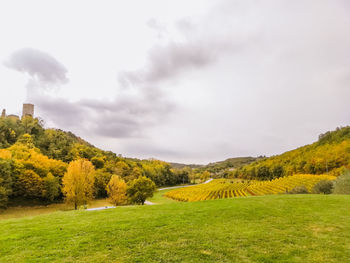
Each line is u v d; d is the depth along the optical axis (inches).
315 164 4579.2
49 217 565.3
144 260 283.0
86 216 564.4
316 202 702.5
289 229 421.7
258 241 353.4
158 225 448.8
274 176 5693.9
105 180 3262.8
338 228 427.2
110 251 314.0
